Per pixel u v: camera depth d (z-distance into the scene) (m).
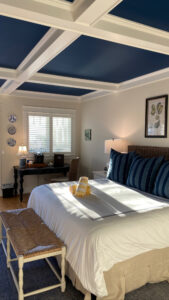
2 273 2.39
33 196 3.20
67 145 6.04
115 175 3.66
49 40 2.40
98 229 1.92
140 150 3.90
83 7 1.66
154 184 2.99
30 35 2.41
